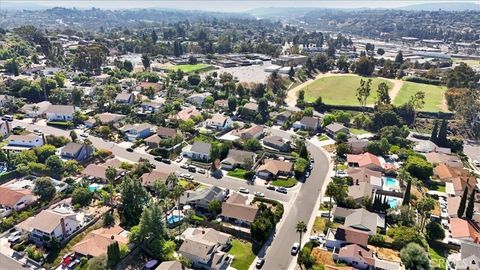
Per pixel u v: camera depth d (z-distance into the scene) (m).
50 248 85.62
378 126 182.38
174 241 89.50
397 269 81.44
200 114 179.62
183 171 127.88
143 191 100.56
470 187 119.44
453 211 105.94
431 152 151.88
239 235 94.25
